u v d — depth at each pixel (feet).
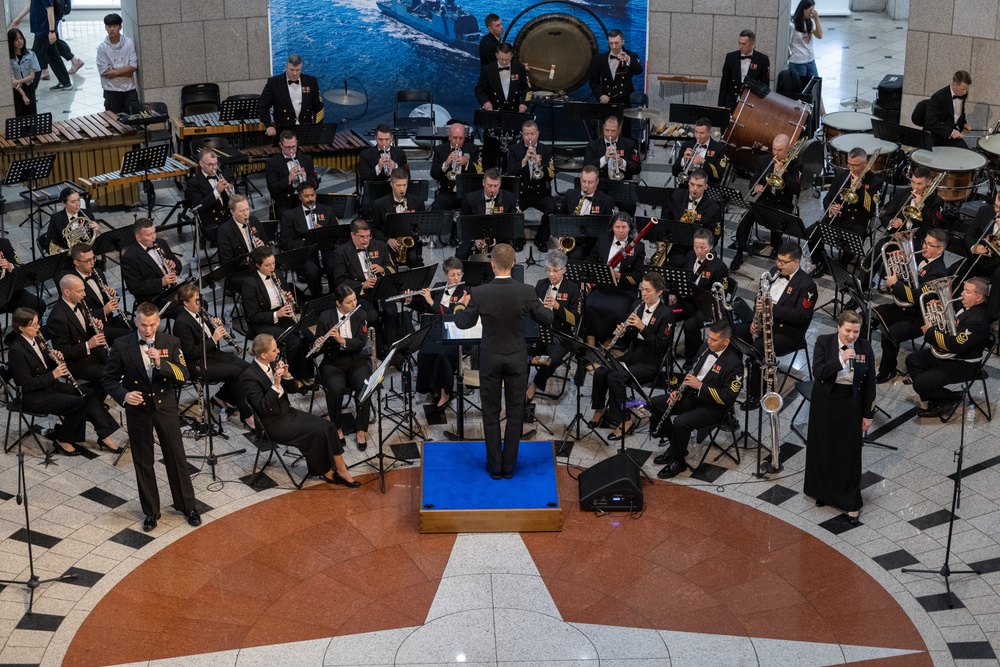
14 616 31.19
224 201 51.06
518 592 32.48
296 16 64.69
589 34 63.67
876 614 31.48
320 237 46.03
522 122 55.77
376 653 30.14
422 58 65.77
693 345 43.55
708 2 64.18
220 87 65.21
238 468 38.32
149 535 34.86
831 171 59.06
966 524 34.91
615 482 35.70
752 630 30.99
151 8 62.13
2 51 58.49
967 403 40.93
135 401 33.76
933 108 55.21
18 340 37.83
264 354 36.06
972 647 30.09
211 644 30.40
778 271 41.81
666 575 33.19
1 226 52.24
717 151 52.70
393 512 36.11
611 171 52.95
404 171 48.52
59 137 55.57
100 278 42.42
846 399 34.35
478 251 48.93
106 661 29.71
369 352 43.47
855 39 83.51
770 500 36.58
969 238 46.14
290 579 32.99
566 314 41.50
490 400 35.22
